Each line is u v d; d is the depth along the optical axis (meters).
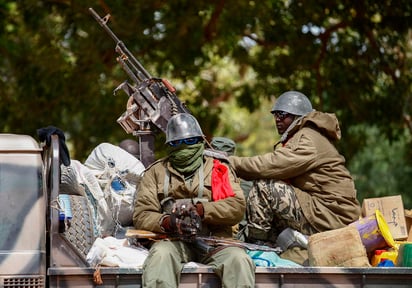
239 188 13.66
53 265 12.44
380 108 34.34
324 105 34.72
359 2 33.00
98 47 32.72
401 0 32.94
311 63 33.69
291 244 14.50
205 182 13.60
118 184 14.62
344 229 13.64
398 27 33.28
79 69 33.84
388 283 12.99
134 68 16.41
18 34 35.41
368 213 15.67
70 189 14.44
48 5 33.50
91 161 14.96
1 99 35.00
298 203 14.64
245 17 33.44
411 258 13.61
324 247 13.66
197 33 33.66
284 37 33.38
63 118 36.53
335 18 33.69
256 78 35.28
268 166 14.62
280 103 15.50
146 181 13.83
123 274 12.53
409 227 15.72
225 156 13.99
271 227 14.93
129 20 32.50
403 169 40.84
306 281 12.85
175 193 13.61
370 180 41.00
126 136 34.56
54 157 12.78
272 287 12.81
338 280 12.89
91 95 34.34
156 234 13.33
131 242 13.69
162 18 33.41
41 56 34.59
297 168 14.64
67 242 12.52
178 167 13.66
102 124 34.59
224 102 45.09
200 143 13.69
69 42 34.78
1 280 12.23
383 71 34.22
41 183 12.57
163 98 15.70
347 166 35.19
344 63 33.84
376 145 41.22
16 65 34.62
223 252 12.92
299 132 15.01
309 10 32.94
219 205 13.36
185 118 13.71
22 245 12.34
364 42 33.94
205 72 41.19
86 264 12.58
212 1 33.38
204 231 13.55
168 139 13.63
